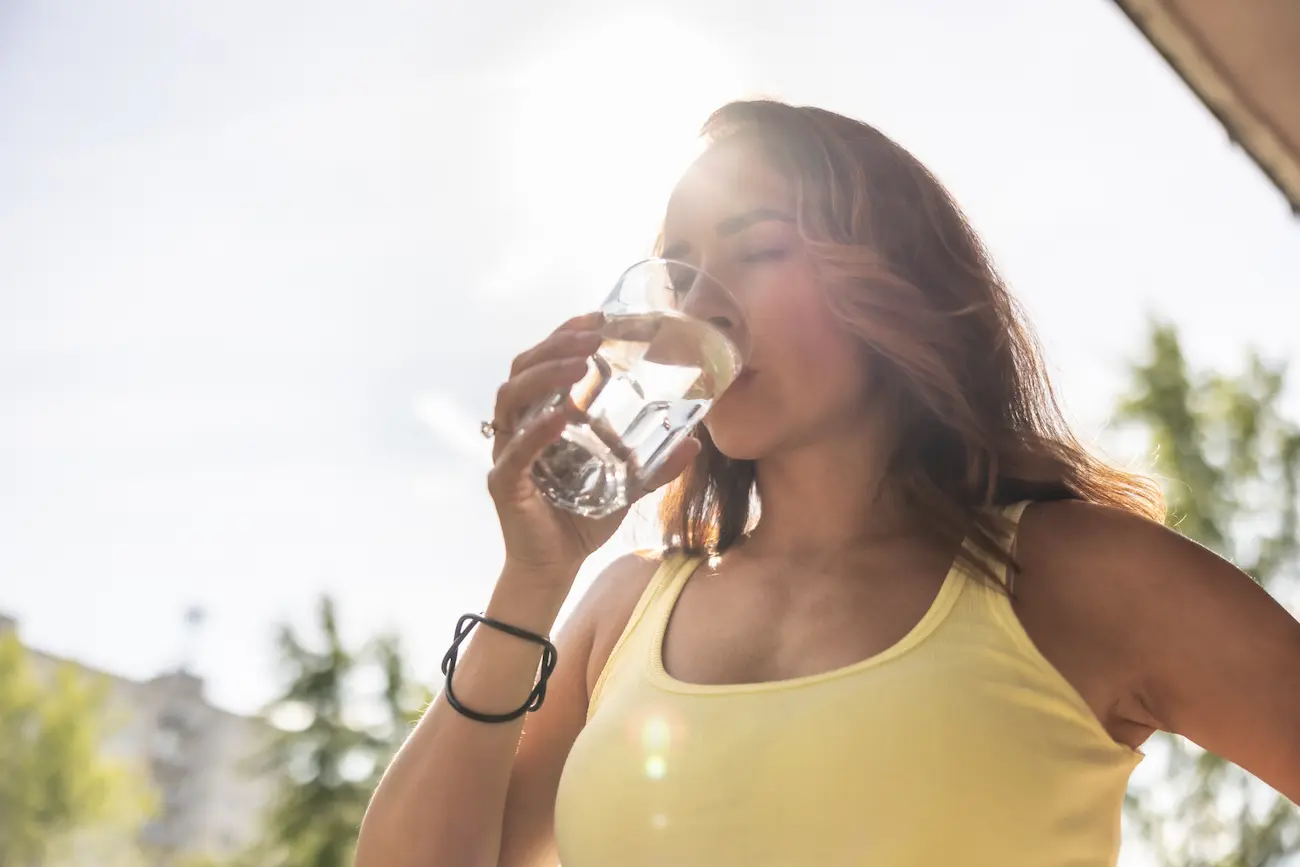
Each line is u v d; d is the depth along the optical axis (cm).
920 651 117
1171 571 117
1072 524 124
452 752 139
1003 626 118
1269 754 113
